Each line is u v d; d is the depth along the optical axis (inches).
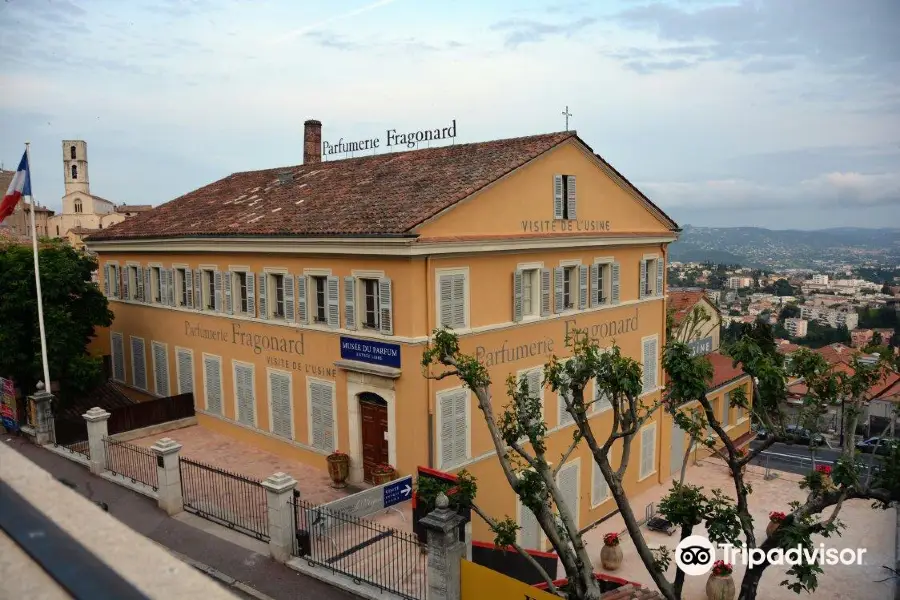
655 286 1128.2
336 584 583.8
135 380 1211.2
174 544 660.1
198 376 1059.3
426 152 1036.5
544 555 730.2
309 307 857.5
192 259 1043.3
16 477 75.0
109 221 3329.2
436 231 747.4
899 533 1003.3
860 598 812.0
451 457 781.9
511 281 851.4
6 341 997.2
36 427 936.9
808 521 503.8
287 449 912.3
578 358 525.7
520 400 547.5
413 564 618.8
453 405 779.4
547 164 898.7
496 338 830.5
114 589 51.5
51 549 57.5
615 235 1003.3
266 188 1150.3
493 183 809.5
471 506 542.3
